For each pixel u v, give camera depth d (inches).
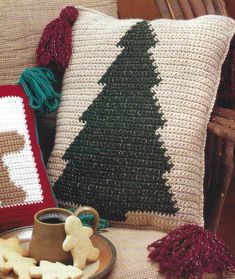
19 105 45.9
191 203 42.9
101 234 41.8
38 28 50.3
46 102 47.3
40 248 36.4
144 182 43.1
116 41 46.6
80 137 45.7
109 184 43.9
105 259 37.1
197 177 43.4
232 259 38.8
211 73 44.4
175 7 58.3
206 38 44.6
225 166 46.4
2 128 44.4
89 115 45.8
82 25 48.8
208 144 47.7
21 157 44.1
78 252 36.0
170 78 44.2
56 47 48.8
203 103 43.7
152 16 64.4
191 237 38.8
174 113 43.5
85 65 47.3
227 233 69.6
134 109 44.4
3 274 35.3
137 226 44.0
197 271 36.8
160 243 38.5
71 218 36.2
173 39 44.9
